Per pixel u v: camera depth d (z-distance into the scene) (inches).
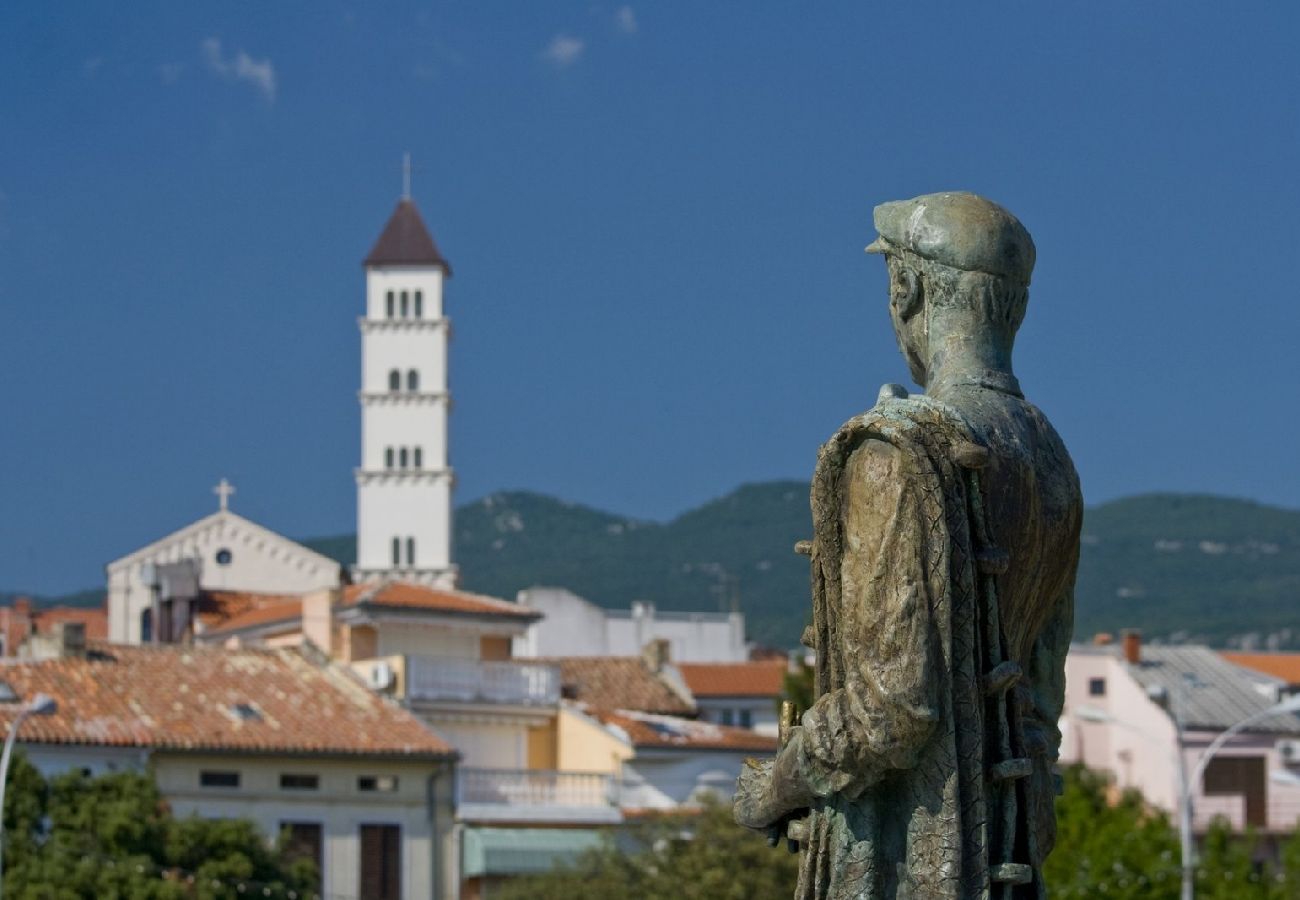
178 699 3476.9
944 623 469.4
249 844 2950.3
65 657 3501.5
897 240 519.5
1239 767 4726.9
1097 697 4877.0
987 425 493.7
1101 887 3031.5
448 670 3976.4
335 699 3602.4
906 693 466.3
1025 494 494.0
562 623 5949.8
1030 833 487.5
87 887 2795.3
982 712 479.5
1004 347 514.6
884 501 472.4
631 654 6013.8
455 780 3558.1
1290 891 3179.1
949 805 471.8
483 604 4318.4
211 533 6820.9
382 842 3491.6
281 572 6840.6
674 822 3157.0
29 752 3238.2
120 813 2888.8
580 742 3986.2
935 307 514.6
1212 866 3105.3
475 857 3535.9
